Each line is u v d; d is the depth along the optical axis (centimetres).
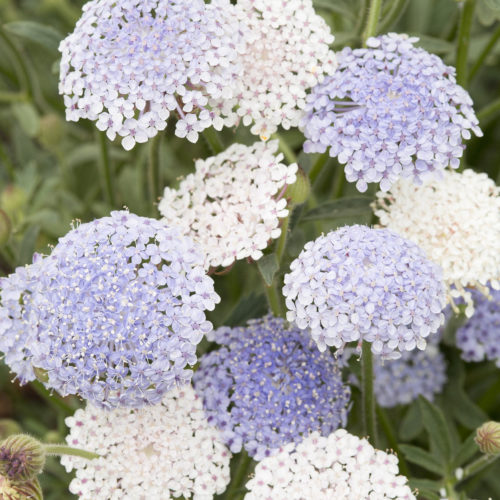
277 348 71
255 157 72
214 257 71
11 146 95
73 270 69
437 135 71
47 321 69
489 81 90
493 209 72
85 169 90
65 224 84
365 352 71
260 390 71
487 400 80
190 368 72
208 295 69
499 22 87
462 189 73
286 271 74
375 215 75
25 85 85
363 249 69
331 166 85
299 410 71
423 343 69
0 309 71
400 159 71
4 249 80
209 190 72
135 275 69
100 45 70
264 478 70
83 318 68
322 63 72
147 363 68
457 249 72
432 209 72
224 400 71
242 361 72
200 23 70
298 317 69
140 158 85
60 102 90
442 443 73
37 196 83
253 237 71
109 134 70
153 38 70
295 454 70
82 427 71
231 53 70
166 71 70
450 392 79
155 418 71
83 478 71
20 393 88
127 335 68
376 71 72
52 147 84
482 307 76
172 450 71
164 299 68
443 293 69
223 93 70
